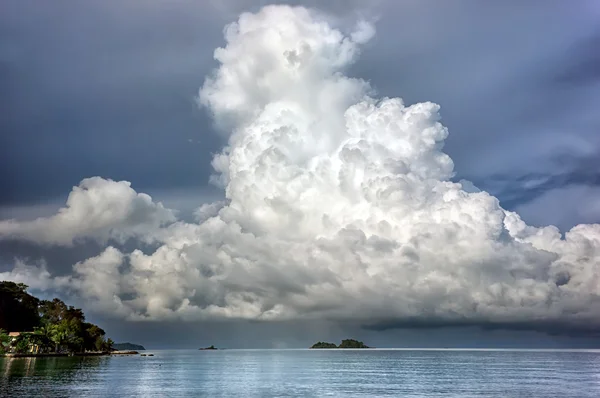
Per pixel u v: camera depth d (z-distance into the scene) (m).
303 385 113.75
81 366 162.38
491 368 182.88
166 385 110.25
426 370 171.88
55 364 163.25
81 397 83.75
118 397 86.00
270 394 95.56
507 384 115.50
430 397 91.38
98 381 112.25
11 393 86.31
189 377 134.88
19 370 131.88
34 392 88.06
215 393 96.50
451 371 164.88
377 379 130.75
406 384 116.31
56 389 93.19
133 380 119.31
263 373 155.50
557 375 143.75
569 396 93.25
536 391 100.94
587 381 123.25
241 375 145.50
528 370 169.38
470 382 121.06
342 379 131.00
